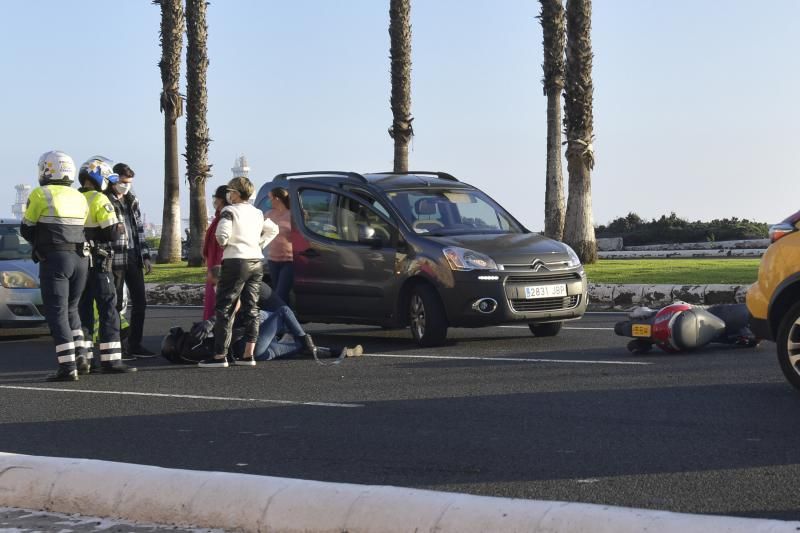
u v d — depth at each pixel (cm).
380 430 834
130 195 1340
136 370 1228
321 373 1166
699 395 949
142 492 553
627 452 734
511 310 1337
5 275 1541
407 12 3456
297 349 1305
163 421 902
